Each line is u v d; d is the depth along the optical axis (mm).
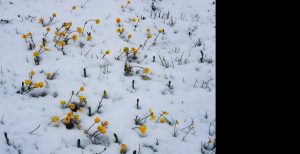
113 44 5180
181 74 4801
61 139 3189
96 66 4555
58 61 4504
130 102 3969
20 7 5926
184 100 4207
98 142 3283
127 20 6078
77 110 3670
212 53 5496
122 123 3586
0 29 5059
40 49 4523
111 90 4125
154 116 3471
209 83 4691
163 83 4492
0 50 4504
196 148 3381
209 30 6375
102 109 3768
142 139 3400
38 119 3400
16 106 3525
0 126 3184
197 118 3875
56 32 4809
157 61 5043
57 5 6195
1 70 4074
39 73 4176
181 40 5867
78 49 4895
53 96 3824
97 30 5508
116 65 4672
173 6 7285
